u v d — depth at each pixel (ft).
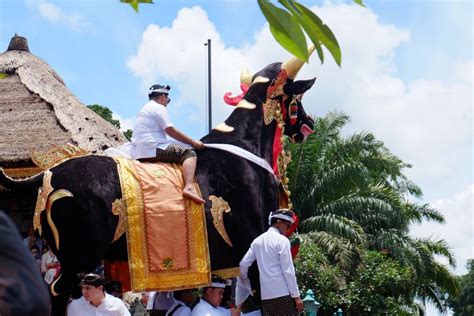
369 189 78.64
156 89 25.16
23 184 22.44
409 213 87.81
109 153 24.77
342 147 78.33
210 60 90.48
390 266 70.44
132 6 7.44
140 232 22.17
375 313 68.59
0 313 5.66
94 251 21.62
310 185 76.74
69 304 21.85
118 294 24.57
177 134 24.20
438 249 85.87
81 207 21.70
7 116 43.50
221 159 24.34
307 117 27.40
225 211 23.58
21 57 47.67
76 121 42.34
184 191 23.02
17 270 5.86
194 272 22.57
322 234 69.72
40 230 22.07
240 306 24.48
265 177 25.00
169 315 24.98
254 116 25.95
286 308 23.12
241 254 23.73
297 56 6.48
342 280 68.49
